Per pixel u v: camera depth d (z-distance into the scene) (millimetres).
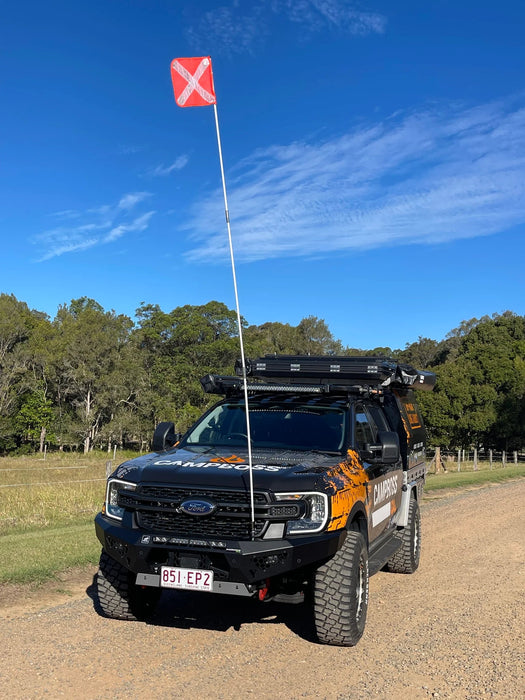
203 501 5156
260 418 6770
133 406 73812
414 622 6387
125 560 5371
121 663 5055
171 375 72875
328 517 5172
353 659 5281
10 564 7895
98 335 74312
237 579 5039
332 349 110875
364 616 5773
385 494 7258
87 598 6844
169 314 80812
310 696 4539
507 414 57031
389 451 6328
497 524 12820
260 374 7629
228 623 6141
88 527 11422
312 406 6848
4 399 70000
